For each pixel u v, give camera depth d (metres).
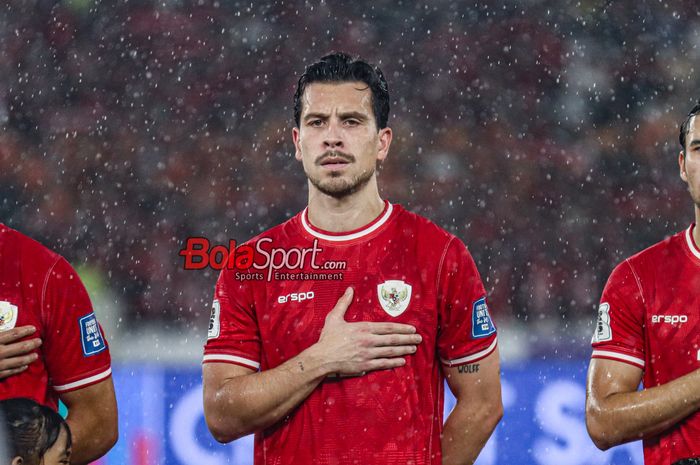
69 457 12.12
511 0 45.97
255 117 43.28
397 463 11.77
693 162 12.48
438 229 12.64
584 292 38.56
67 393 12.32
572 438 25.08
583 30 45.44
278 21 45.34
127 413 25.52
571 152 42.59
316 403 11.91
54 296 12.16
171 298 36.88
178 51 44.44
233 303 12.44
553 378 25.61
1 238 12.27
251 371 12.33
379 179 41.44
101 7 44.97
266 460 12.16
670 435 12.23
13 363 11.80
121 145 42.47
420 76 44.53
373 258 12.34
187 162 42.09
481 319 12.43
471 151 42.62
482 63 44.66
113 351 27.98
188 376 25.88
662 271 12.65
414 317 12.12
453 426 12.41
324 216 12.52
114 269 38.53
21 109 43.06
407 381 11.94
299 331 12.16
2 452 11.86
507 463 25.06
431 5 46.16
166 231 40.38
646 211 41.28
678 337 12.35
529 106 43.91
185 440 25.06
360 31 45.38
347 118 12.23
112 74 43.91
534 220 40.84
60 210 41.00
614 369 12.55
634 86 44.09
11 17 44.41
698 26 45.19
